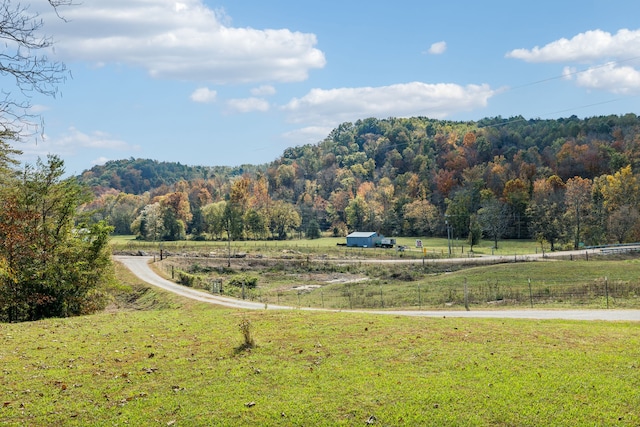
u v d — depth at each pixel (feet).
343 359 55.77
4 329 76.74
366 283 231.50
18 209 108.37
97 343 65.51
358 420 40.78
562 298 140.36
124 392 47.62
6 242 97.40
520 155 526.16
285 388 47.60
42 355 59.88
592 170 474.08
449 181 545.85
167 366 54.75
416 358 55.47
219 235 499.92
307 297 190.90
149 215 481.05
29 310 122.01
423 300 157.69
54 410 43.57
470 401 43.34
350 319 78.54
